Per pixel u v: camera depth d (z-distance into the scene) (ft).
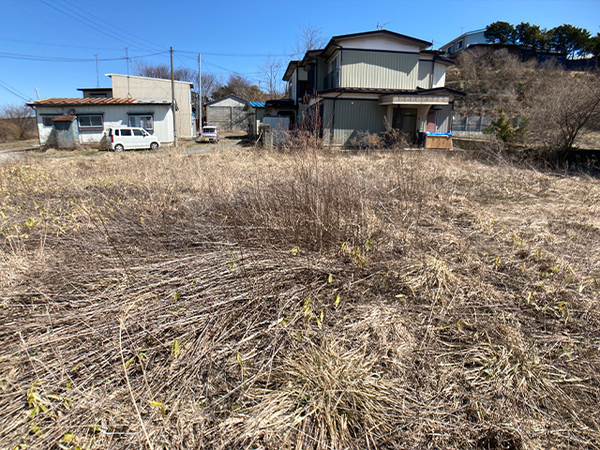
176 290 8.39
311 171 15.28
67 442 4.73
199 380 6.07
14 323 7.35
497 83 101.30
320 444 4.91
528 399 5.74
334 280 9.00
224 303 7.94
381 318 7.60
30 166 24.21
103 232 11.91
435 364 6.47
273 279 8.89
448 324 7.52
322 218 11.48
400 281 8.99
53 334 7.03
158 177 22.33
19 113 93.09
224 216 13.12
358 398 5.55
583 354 6.77
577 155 34.96
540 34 124.36
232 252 10.18
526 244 11.77
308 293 8.46
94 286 8.76
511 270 10.03
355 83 55.16
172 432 5.10
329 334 7.07
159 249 11.07
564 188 22.08
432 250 10.85
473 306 8.18
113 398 5.61
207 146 62.69
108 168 28.09
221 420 5.32
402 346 6.88
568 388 6.03
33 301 8.25
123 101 64.23
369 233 11.47
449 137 51.13
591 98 33.01
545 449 4.96
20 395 5.72
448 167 28.40
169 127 66.39
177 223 13.23
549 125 35.96
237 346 6.82
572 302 8.34
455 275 9.39
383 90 53.72
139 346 6.74
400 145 40.60
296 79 73.72
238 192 16.29
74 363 6.36
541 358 6.62
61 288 8.73
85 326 7.29
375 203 14.79
